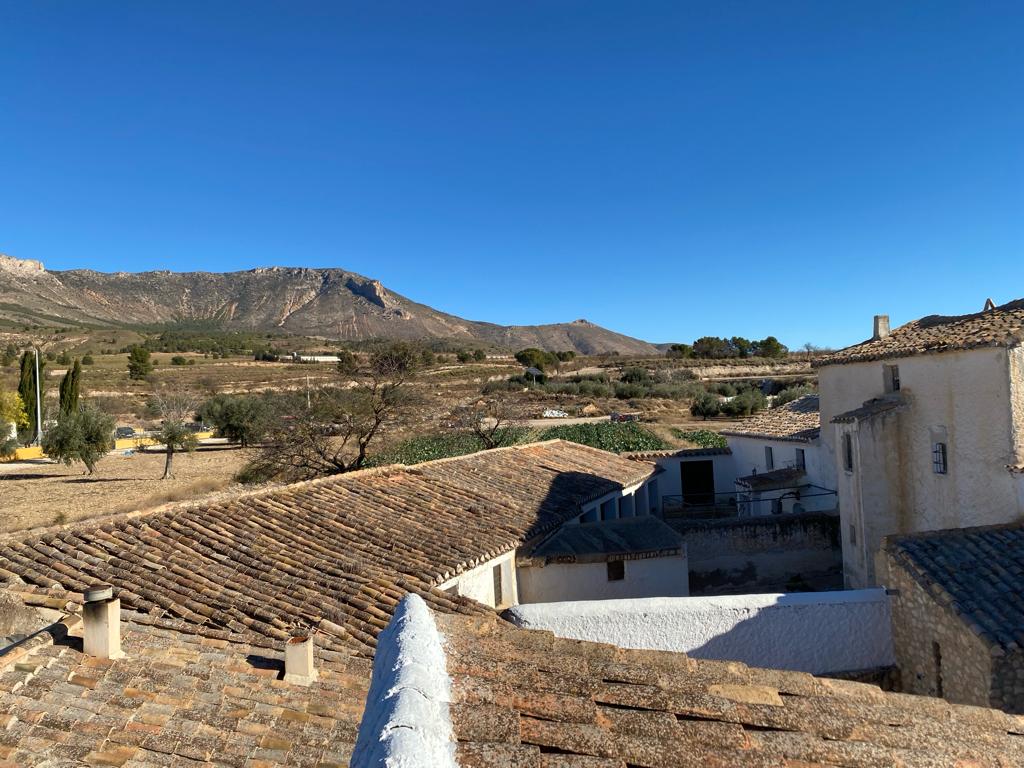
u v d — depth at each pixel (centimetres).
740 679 429
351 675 847
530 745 307
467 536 1451
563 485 2016
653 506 2728
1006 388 1302
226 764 658
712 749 331
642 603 987
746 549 1980
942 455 1471
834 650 983
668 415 5562
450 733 299
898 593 988
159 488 3922
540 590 1527
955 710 419
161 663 808
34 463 5356
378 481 1738
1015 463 1291
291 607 1008
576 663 404
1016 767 357
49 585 980
